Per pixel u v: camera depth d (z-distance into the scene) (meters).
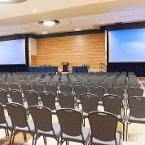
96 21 13.71
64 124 3.04
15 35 20.00
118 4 8.83
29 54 19.77
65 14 10.35
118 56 15.81
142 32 14.87
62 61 19.50
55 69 17.20
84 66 16.72
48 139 4.07
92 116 2.80
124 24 15.27
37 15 10.35
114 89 5.44
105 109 4.11
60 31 18.41
